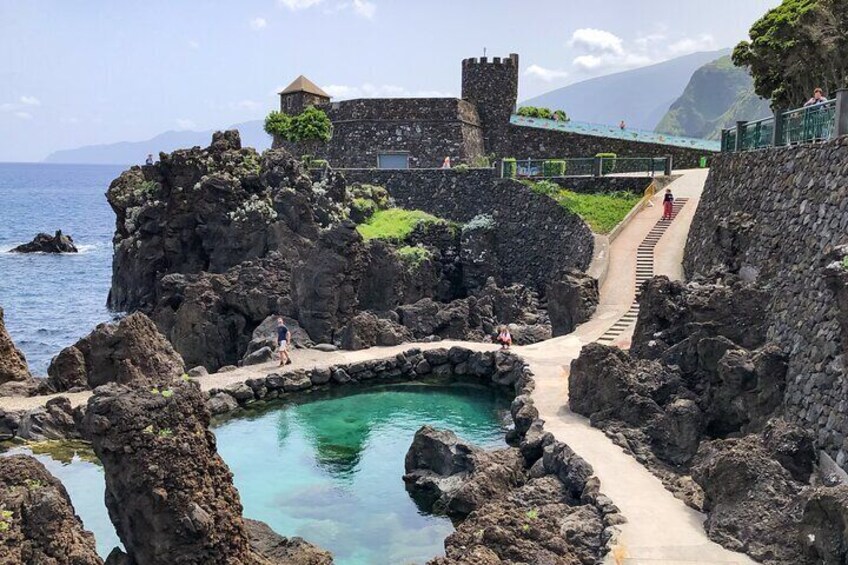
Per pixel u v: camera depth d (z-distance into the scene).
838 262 18.84
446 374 37.91
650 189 54.91
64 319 60.25
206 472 15.55
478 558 15.80
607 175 58.62
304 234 50.03
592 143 71.56
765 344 23.95
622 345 34.75
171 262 53.75
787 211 27.08
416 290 53.03
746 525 17.09
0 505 13.38
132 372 29.80
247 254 50.06
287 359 36.06
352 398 34.44
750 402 22.53
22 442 27.39
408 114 71.94
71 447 27.11
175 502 14.92
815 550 15.25
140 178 64.69
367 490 24.41
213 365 42.72
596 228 50.22
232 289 43.31
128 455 14.91
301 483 24.91
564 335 39.12
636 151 70.12
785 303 24.08
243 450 27.91
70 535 14.05
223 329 43.03
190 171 52.62
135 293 56.75
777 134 31.12
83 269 88.81
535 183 58.28
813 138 27.33
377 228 57.22
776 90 48.59
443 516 22.52
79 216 175.38
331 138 74.25
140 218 55.81
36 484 14.73
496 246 59.03
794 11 40.38
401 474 25.81
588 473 21.05
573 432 24.73
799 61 39.78
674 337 27.52
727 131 39.69
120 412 15.02
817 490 15.40
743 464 17.92
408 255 53.62
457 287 59.22
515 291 49.94
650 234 48.53
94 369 30.84
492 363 36.97
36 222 157.38
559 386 30.47
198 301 43.12
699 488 19.95
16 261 95.38
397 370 37.50
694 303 26.30
